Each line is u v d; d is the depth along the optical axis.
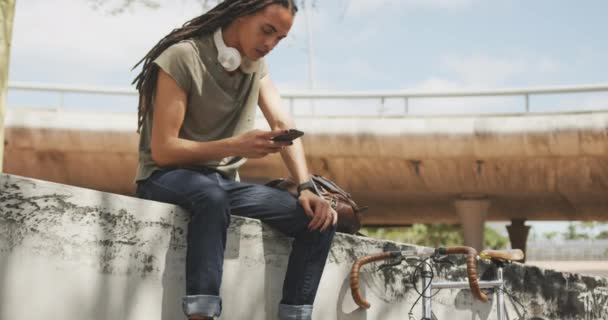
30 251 2.30
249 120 2.92
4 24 2.91
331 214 2.93
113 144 14.18
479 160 14.05
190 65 2.68
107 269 2.51
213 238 2.58
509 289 4.60
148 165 2.81
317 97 14.27
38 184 2.33
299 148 3.08
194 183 2.64
